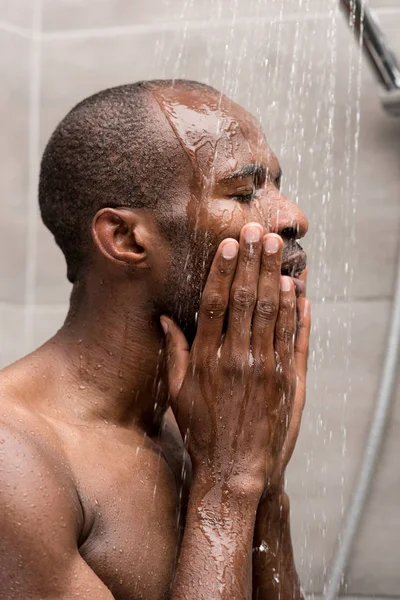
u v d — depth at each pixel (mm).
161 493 1009
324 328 1630
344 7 1480
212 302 987
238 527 956
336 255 1636
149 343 1054
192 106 1050
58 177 1083
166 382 1076
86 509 926
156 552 967
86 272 1067
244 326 989
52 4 1863
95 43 1828
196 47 1744
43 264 1829
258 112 1680
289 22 1686
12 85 1833
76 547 892
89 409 1023
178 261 1025
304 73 1668
